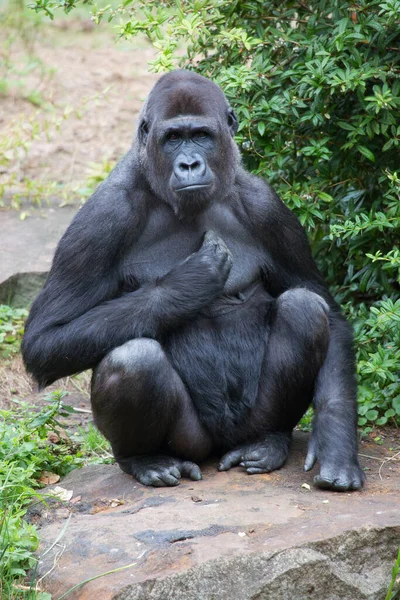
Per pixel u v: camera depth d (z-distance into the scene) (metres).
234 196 14.76
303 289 14.33
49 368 13.91
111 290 14.19
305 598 11.51
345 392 14.08
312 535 11.75
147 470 13.88
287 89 17.39
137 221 14.15
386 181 17.67
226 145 14.16
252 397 14.47
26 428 15.98
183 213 13.97
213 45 18.70
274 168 18.30
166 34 17.84
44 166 28.09
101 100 32.53
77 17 41.16
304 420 16.73
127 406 13.32
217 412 14.29
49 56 37.00
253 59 17.89
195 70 18.88
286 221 14.98
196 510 12.69
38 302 14.15
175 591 11.09
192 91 13.87
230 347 14.42
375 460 14.88
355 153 17.80
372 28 16.92
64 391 19.89
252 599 11.23
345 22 16.45
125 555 11.70
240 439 14.66
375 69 16.41
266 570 11.31
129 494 13.66
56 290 13.97
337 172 18.02
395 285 18.58
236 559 11.30
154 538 11.96
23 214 24.67
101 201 14.05
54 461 15.73
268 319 14.70
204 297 13.55
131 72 35.34
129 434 13.79
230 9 17.80
